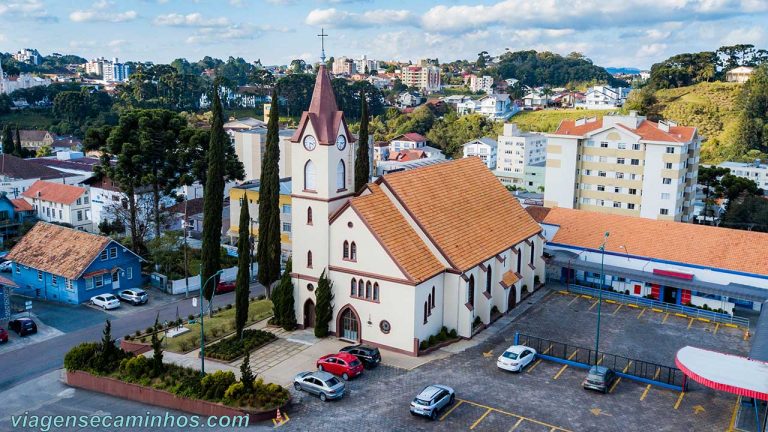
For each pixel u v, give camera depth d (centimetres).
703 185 11794
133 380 5016
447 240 6094
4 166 12744
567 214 8456
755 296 6562
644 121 10919
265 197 6725
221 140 6681
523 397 4881
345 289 5922
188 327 6450
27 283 7862
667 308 7012
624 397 4909
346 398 4856
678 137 10250
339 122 5894
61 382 5353
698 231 7606
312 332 6178
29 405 4934
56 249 7775
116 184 9475
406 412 4634
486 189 7412
